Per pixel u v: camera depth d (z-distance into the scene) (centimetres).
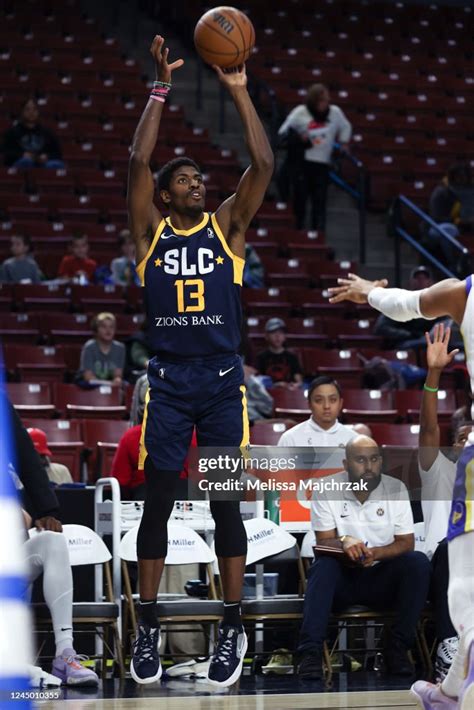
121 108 2206
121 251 1753
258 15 2652
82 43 2416
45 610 704
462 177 1917
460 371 1384
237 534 572
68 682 675
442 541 758
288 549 783
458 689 435
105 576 815
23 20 2464
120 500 822
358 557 727
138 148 570
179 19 2567
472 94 2522
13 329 1489
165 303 562
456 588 403
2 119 2078
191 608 711
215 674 575
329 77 2433
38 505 646
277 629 783
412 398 1308
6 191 1920
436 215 1902
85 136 2114
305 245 1848
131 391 1290
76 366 1416
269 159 562
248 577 821
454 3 2906
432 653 788
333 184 2133
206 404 563
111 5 2652
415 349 1516
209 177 1984
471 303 430
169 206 573
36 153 1983
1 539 292
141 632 580
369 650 761
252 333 1544
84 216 1859
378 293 478
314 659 710
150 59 2511
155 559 573
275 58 2494
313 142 1892
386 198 2048
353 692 633
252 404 1201
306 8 2731
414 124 2322
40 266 1722
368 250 2000
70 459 1104
